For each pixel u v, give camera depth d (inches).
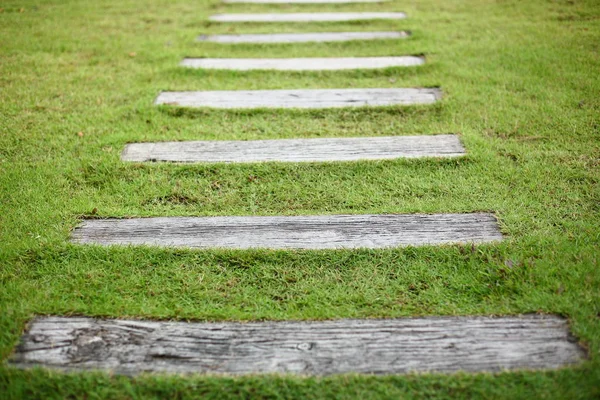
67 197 107.3
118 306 81.1
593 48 170.9
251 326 77.9
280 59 181.5
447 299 82.7
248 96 152.9
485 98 144.9
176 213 104.2
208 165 117.4
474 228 97.4
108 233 98.0
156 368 70.9
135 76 163.6
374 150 123.8
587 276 83.0
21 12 228.7
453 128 131.7
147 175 115.2
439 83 156.3
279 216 102.9
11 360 71.8
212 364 71.6
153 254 92.4
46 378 68.7
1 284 85.4
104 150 123.3
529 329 75.5
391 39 195.9
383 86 158.2
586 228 94.4
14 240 94.0
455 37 192.5
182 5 247.3
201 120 139.7
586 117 130.5
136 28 210.1
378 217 101.5
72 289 85.1
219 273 89.4
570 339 73.5
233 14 233.9
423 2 246.2
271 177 115.2
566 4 222.2
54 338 75.2
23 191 107.6
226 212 104.8
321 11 237.5
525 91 147.0
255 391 67.4
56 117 136.9
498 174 112.0
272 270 89.7
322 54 185.6
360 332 76.4
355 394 66.8
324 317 79.4
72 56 177.9
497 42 183.5
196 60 179.8
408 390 67.1
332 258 91.5
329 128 136.0
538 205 101.7
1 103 142.2
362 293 84.6
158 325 77.9
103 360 71.9
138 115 140.4
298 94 153.8
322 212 104.1
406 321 78.3
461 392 66.6
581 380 67.0
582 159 114.5
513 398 65.5
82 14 228.1
